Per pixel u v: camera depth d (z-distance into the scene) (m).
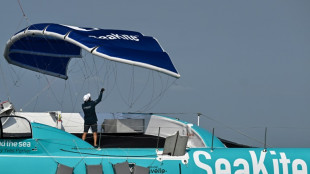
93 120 55.59
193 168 46.38
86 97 55.59
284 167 48.19
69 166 44.00
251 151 48.38
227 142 59.16
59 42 69.31
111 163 44.91
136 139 60.31
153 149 47.34
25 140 44.25
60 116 64.50
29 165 43.22
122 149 46.81
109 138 61.31
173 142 46.25
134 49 62.25
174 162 46.09
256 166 47.75
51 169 43.69
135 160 45.47
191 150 47.66
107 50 58.44
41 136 45.12
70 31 61.47
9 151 43.84
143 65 57.59
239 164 47.44
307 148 49.91
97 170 43.69
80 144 46.56
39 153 44.28
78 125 67.81
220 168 47.00
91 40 60.62
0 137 43.78
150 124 64.38
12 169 42.69
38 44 69.62
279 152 48.75
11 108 50.25
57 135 46.12
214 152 47.59
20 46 68.81
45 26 63.31
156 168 45.59
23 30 64.88
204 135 53.59
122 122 63.91
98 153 45.56
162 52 64.25
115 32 69.75
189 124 57.06
